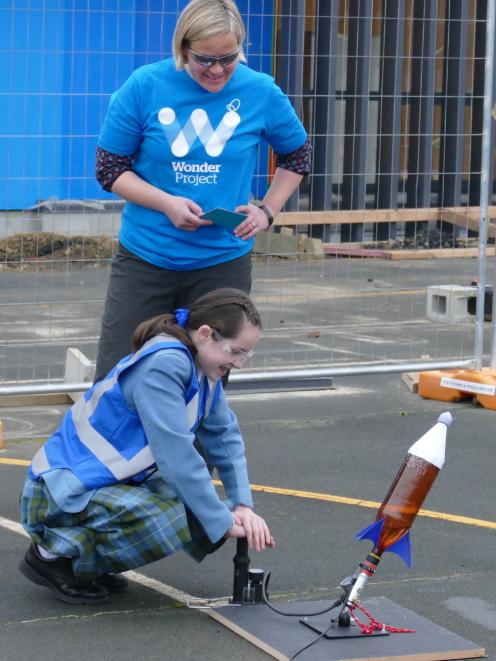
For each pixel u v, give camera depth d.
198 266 7.02
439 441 5.74
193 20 6.55
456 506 8.33
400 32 13.97
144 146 6.86
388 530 5.82
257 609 6.19
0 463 9.21
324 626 5.94
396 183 14.23
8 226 12.53
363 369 11.56
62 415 10.88
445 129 14.38
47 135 12.30
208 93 6.80
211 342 5.87
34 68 12.81
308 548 7.35
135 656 5.69
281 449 9.73
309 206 13.73
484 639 6.05
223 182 6.92
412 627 6.02
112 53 12.06
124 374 5.96
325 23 13.23
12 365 12.48
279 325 15.27
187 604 6.32
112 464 5.98
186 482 5.84
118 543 5.92
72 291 12.97
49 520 6.05
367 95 13.76
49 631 5.94
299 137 7.20
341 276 14.43
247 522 6.07
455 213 14.70
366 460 9.45
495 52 14.70
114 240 12.84
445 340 14.79
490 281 16.61
